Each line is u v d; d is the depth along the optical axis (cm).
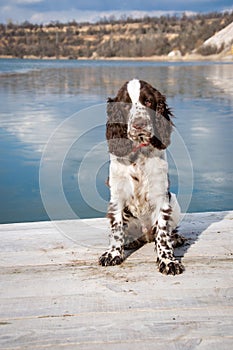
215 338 265
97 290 325
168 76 2772
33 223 471
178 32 9350
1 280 341
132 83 380
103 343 262
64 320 286
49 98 1577
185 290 323
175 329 274
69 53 9544
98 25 11194
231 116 1243
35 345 261
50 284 335
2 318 288
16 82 2277
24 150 882
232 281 336
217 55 7550
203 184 713
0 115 1236
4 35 10069
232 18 8350
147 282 336
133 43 9494
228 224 463
